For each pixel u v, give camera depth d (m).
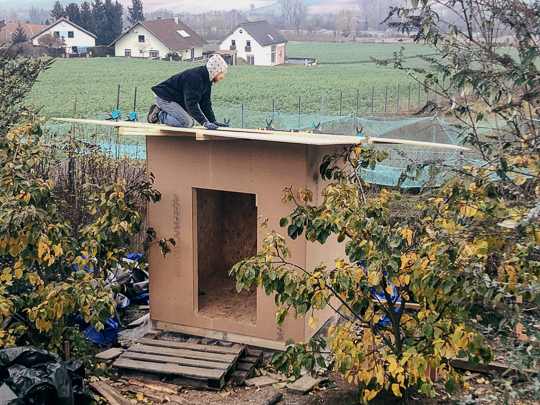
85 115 32.19
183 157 6.38
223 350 6.08
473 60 4.86
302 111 34.12
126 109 34.66
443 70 5.11
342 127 21.56
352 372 5.06
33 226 5.34
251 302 7.18
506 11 4.43
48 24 110.94
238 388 5.69
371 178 12.74
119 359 5.93
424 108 5.49
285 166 5.93
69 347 5.88
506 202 4.58
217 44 129.62
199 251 8.07
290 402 5.37
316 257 6.36
